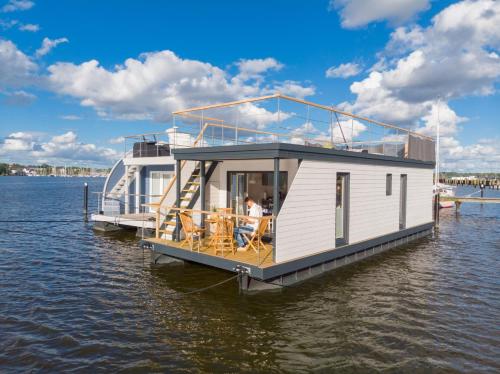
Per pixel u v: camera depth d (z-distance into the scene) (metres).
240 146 9.48
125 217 17.30
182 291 9.27
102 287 9.61
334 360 6.06
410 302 8.66
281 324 7.40
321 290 9.36
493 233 19.39
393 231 14.20
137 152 19.17
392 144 14.81
